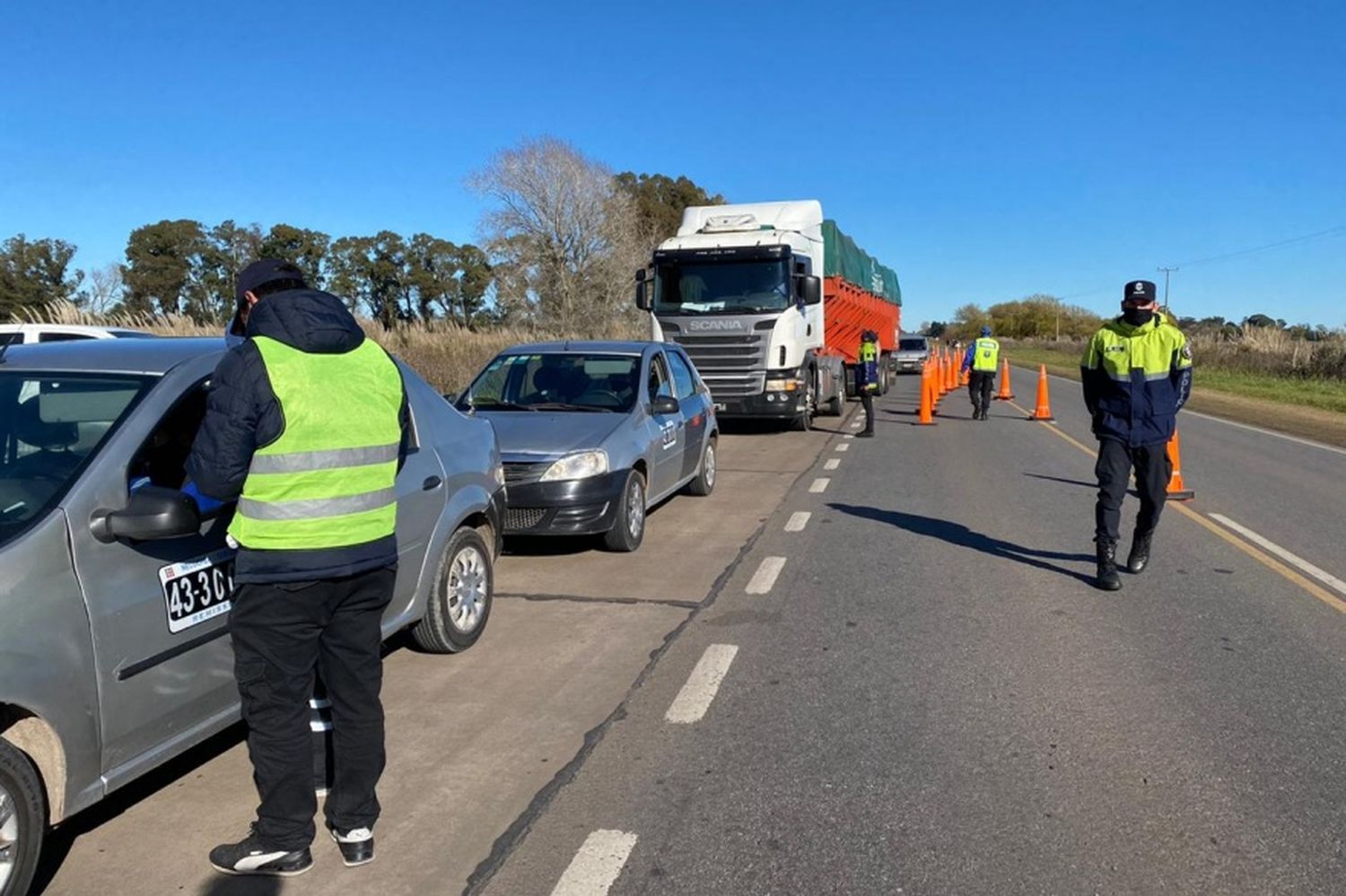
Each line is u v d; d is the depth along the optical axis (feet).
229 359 10.74
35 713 10.37
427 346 75.56
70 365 13.26
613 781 13.93
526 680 17.87
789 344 54.19
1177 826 12.60
